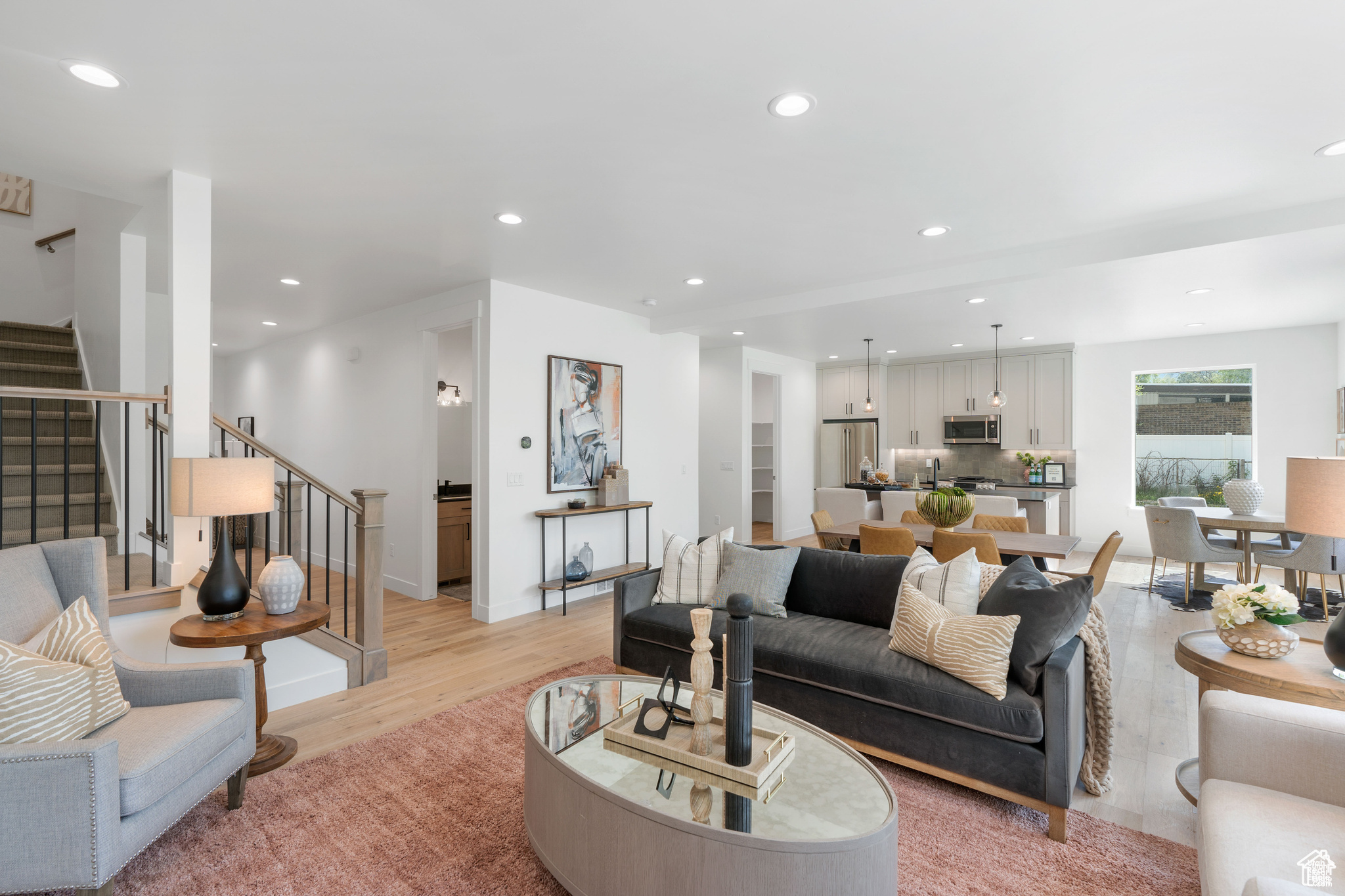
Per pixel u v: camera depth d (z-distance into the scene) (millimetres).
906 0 1684
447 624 4504
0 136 2430
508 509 4656
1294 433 6309
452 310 4797
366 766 2533
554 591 5027
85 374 4449
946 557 3830
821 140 2471
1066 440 7336
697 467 6547
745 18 1758
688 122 2340
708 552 3488
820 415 9062
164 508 3654
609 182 2855
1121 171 2730
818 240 3660
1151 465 7203
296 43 1868
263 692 2625
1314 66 1959
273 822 2158
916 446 8336
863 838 1475
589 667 3662
